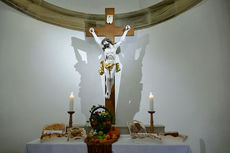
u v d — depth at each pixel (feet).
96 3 14.99
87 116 12.91
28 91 11.30
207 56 10.94
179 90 11.80
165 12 12.96
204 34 11.19
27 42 11.71
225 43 10.23
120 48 13.96
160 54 12.85
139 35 13.79
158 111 12.25
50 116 11.94
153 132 8.25
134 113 12.77
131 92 13.10
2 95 10.17
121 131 10.23
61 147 7.31
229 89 9.84
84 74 13.50
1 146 9.76
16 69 10.96
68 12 13.58
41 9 12.50
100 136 7.77
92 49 14.06
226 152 9.55
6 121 10.13
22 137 10.67
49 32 12.87
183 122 11.32
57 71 12.69
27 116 11.04
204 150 10.34
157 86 12.55
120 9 14.82
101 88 13.53
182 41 12.14
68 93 12.81
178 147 7.09
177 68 12.10
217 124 10.07
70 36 13.64
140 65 13.28
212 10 10.96
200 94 10.98
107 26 12.03
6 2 10.82
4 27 10.70
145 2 14.21
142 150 7.13
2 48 10.50
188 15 12.03
